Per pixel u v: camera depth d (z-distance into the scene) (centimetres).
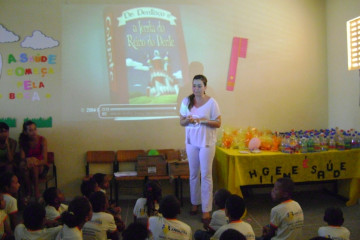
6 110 489
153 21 509
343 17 505
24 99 491
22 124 491
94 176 367
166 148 513
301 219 292
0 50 486
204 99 420
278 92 536
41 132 495
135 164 507
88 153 495
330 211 271
